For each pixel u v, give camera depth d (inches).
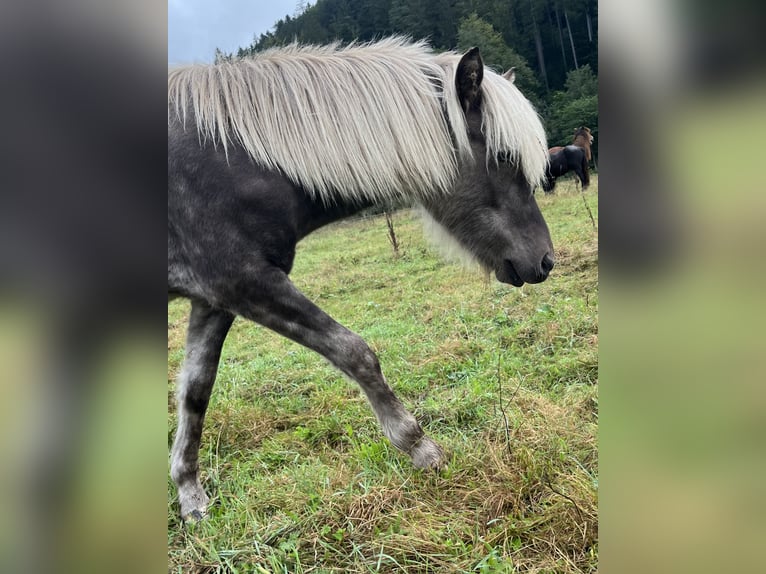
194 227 67.8
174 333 223.0
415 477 71.8
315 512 67.4
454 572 55.3
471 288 197.9
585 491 62.7
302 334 69.3
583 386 98.9
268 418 109.7
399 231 386.3
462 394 103.6
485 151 80.3
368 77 76.1
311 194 73.3
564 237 247.3
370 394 70.9
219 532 67.6
